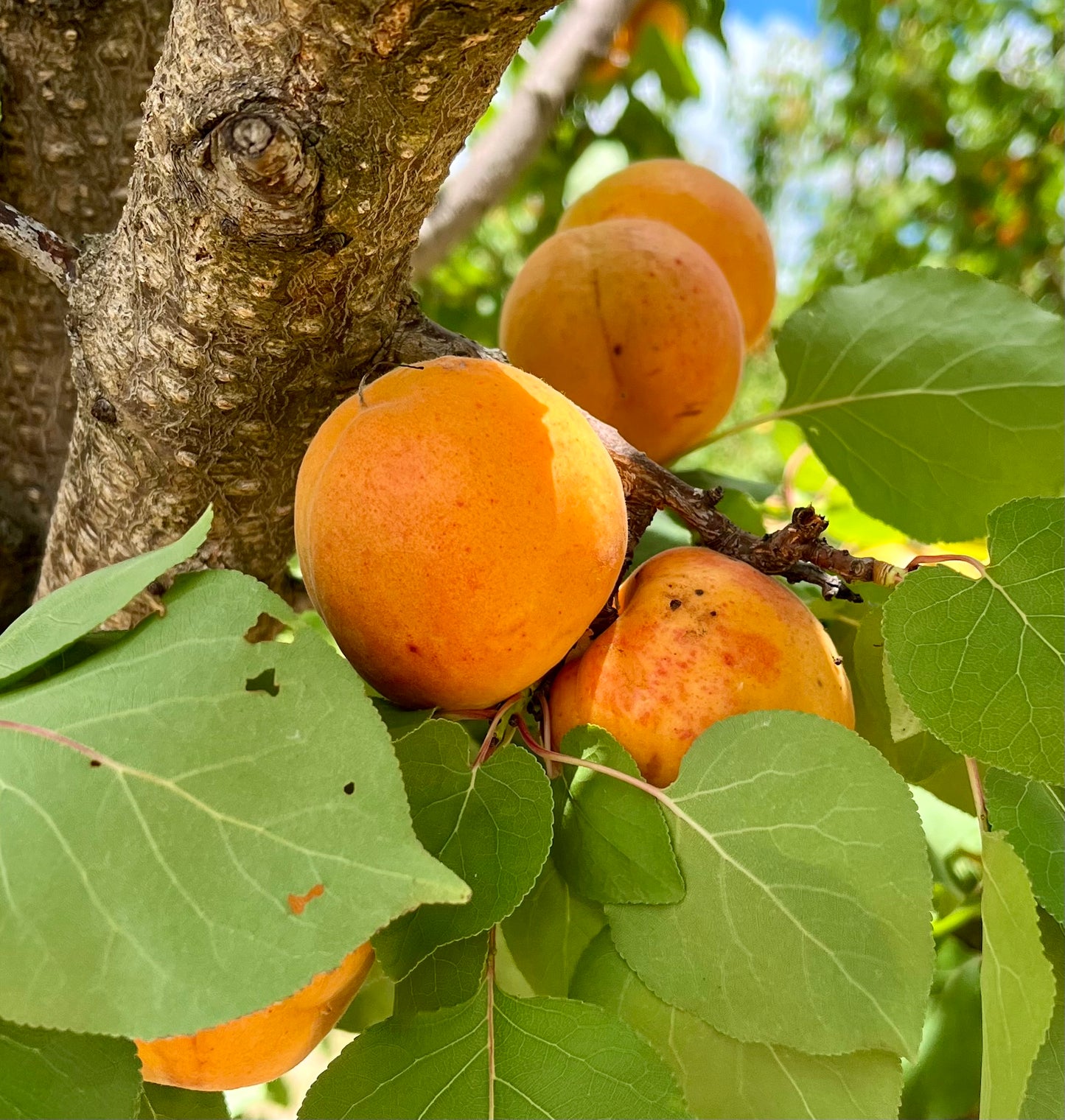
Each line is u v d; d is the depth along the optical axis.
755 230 0.24
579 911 0.16
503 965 0.19
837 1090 0.15
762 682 0.16
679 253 0.21
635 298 0.20
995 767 0.16
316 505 0.15
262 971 0.12
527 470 0.15
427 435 0.15
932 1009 0.24
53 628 0.14
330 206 0.15
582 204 0.24
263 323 0.17
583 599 0.15
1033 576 0.16
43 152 0.22
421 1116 0.14
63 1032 0.13
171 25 0.15
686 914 0.15
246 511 0.19
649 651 0.16
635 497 0.18
